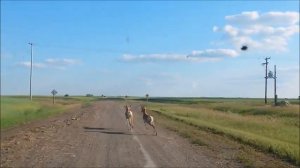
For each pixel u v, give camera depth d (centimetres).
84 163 1483
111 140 2256
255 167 1470
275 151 1911
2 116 4900
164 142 2200
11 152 1764
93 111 6066
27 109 6222
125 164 1471
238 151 1898
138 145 2044
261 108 7550
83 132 2725
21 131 2961
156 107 8275
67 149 1864
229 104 9925
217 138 2469
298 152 1877
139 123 3638
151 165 1459
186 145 2091
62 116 4884
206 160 1608
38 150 1828
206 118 4925
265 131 3744
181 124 3625
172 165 1470
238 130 3366
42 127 3188
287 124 4984
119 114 5250
